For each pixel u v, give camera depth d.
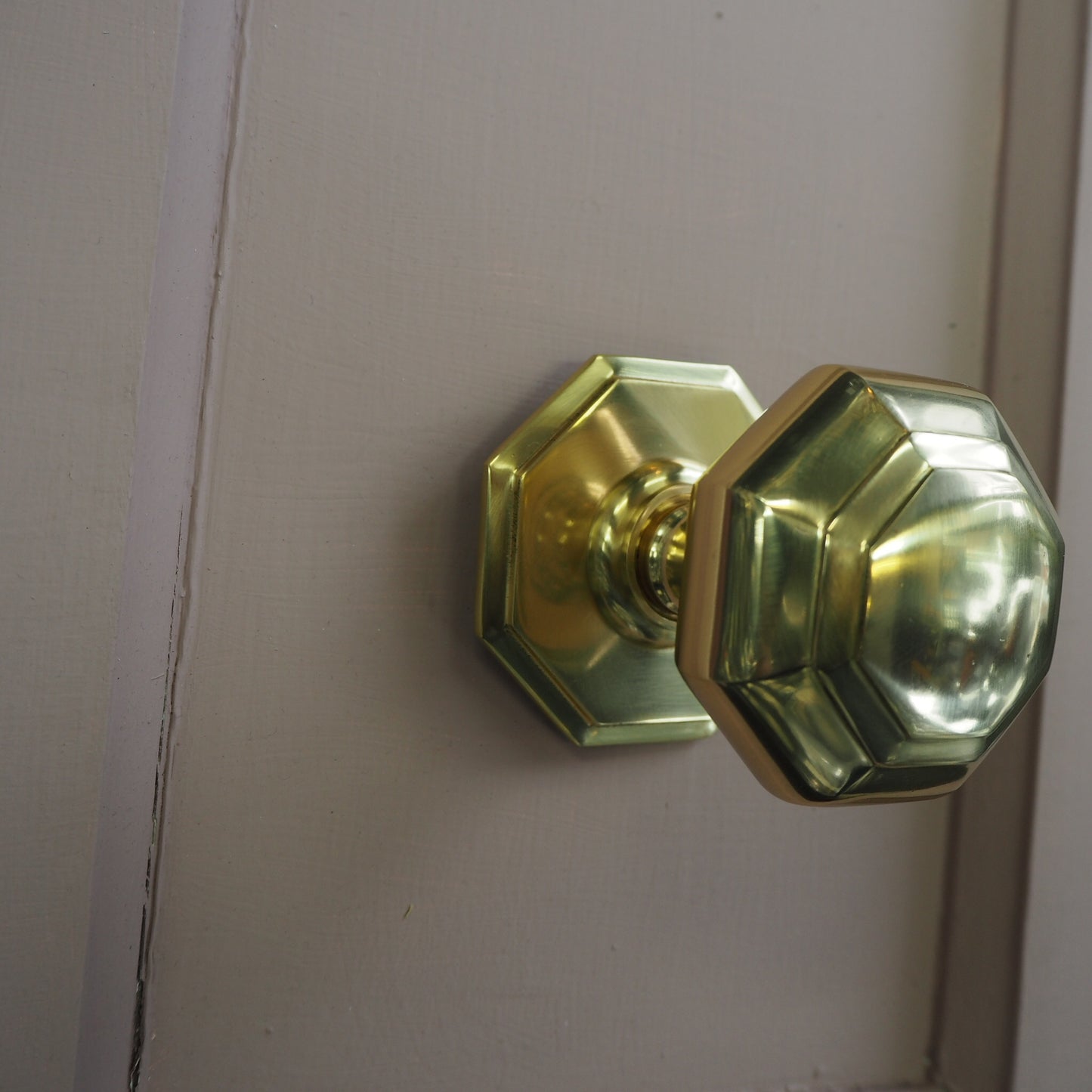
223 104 0.26
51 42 0.24
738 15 0.30
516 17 0.28
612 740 0.29
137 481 0.25
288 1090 0.27
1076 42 0.31
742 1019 0.31
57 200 0.24
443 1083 0.28
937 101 0.32
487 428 0.28
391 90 0.27
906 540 0.23
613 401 0.28
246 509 0.27
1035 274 0.32
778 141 0.31
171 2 0.25
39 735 0.24
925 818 0.33
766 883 0.31
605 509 0.28
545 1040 0.29
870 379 0.24
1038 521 0.24
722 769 0.31
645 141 0.29
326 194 0.27
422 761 0.28
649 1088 0.30
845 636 0.22
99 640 0.24
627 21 0.29
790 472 0.23
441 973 0.28
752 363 0.30
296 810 0.27
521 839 0.29
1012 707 0.24
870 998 0.32
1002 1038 0.31
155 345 0.26
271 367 0.27
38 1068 0.24
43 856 0.24
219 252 0.26
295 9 0.27
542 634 0.28
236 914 0.27
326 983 0.27
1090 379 0.32
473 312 0.28
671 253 0.30
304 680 0.27
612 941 0.30
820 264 0.31
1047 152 0.32
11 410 0.24
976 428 0.24
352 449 0.27
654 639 0.28
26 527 0.24
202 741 0.26
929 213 0.32
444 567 0.28
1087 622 0.32
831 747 0.23
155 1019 0.26
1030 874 0.31
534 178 0.29
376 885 0.28
